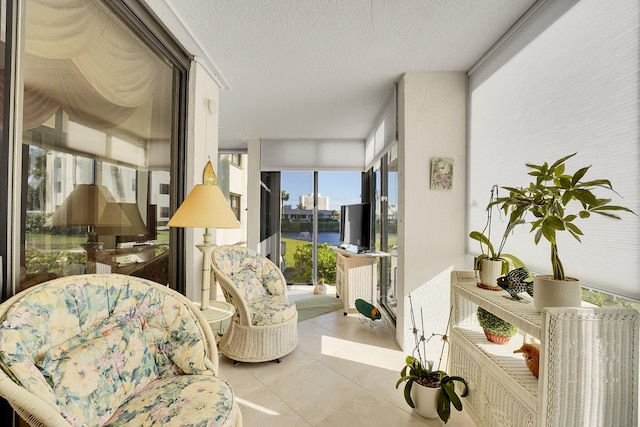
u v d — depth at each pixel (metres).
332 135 4.40
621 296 1.21
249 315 2.22
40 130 1.18
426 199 2.47
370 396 1.85
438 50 2.14
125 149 1.66
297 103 3.16
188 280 2.26
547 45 1.61
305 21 1.83
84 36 1.37
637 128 1.15
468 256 2.43
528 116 1.76
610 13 1.26
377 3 1.66
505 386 1.33
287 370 2.16
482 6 1.68
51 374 0.90
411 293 2.48
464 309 1.88
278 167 4.57
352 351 2.47
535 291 1.29
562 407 1.07
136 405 1.06
